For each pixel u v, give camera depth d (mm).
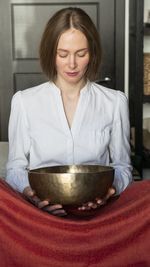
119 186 1415
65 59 1325
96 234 1020
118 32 3494
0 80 3527
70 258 1025
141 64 3014
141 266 1045
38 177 1097
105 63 3523
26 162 1474
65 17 1304
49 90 1472
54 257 1025
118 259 1034
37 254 1030
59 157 1448
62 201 1089
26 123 1479
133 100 3191
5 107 3547
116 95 1535
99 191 1101
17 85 3535
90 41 1326
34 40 3490
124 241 1026
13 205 1027
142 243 1030
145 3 3273
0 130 3562
